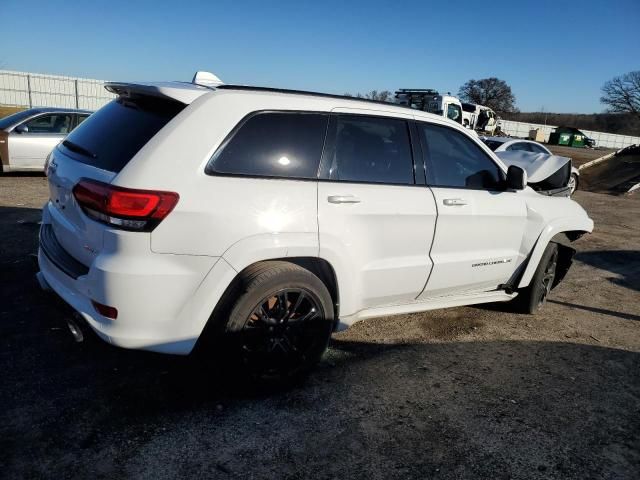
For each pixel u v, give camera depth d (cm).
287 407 299
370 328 425
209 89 290
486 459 268
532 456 273
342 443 271
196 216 260
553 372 374
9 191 842
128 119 294
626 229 1021
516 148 1305
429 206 357
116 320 257
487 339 423
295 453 260
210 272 267
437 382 344
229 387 299
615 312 523
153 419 276
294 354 312
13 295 414
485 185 406
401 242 347
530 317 483
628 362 404
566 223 461
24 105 2942
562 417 313
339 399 312
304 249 295
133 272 251
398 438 279
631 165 2078
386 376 346
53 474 231
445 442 279
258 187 281
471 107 3041
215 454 254
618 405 333
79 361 328
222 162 274
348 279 323
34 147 964
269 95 299
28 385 296
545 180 692
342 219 311
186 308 267
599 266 711
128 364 329
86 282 262
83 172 277
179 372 325
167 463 245
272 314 297
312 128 309
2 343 339
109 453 248
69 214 288
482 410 313
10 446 246
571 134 4800
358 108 334
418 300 387
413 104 2439
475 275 406
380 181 339
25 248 532
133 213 248
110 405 285
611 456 279
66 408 279
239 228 272
